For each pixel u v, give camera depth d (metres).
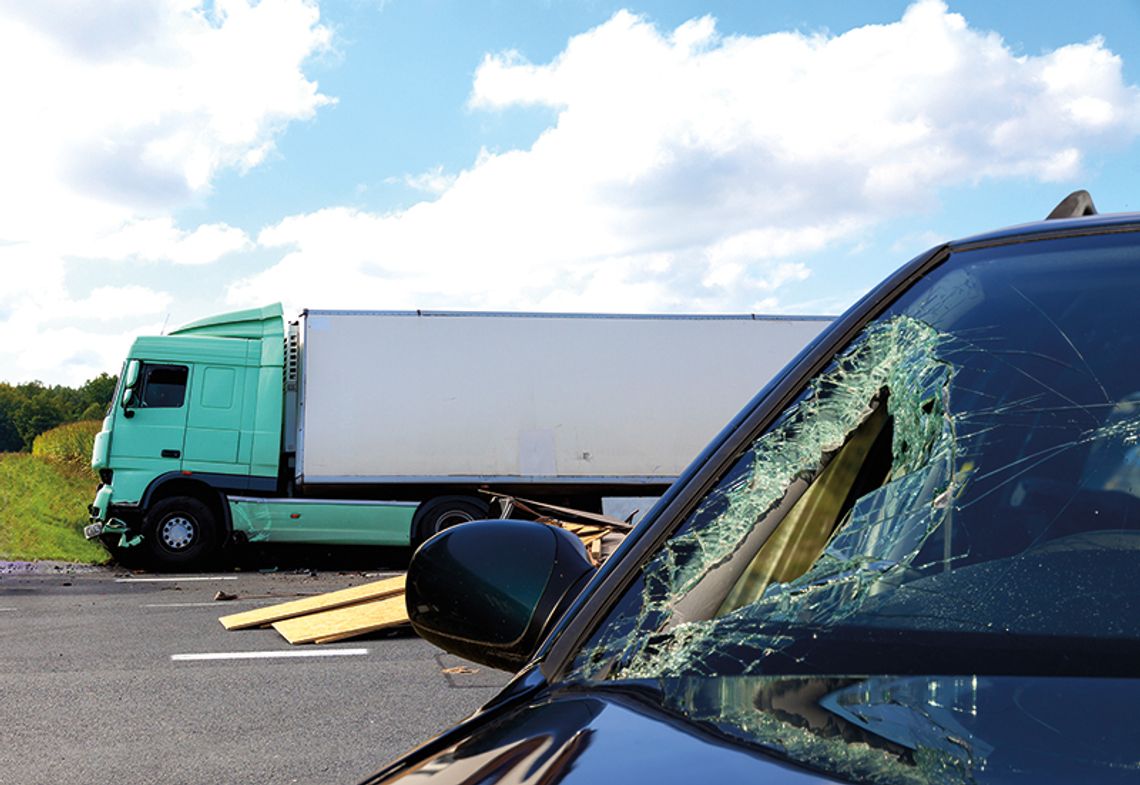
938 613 1.03
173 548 14.50
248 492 14.87
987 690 0.88
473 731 1.08
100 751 4.78
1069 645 0.94
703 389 15.85
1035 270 1.37
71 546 18.97
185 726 5.22
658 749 0.88
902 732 0.83
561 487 15.59
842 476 1.29
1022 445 1.18
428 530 15.00
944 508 1.15
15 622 9.04
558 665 1.18
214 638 8.04
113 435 14.52
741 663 1.04
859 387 1.35
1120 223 1.42
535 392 15.47
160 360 14.66
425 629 1.40
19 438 69.31
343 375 15.09
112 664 6.90
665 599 1.18
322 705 5.68
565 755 0.91
